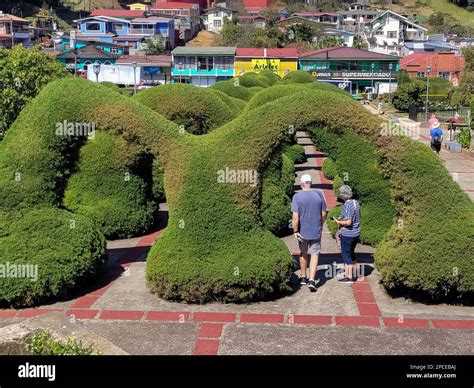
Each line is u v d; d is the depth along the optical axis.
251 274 7.36
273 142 7.73
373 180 9.74
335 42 66.06
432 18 103.62
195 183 7.69
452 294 7.44
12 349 5.20
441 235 7.35
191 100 10.48
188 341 6.49
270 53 53.00
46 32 75.56
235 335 6.64
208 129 10.72
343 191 8.24
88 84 8.20
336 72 52.38
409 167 7.55
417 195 7.51
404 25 80.81
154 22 71.50
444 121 34.50
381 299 7.68
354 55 52.97
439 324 6.93
